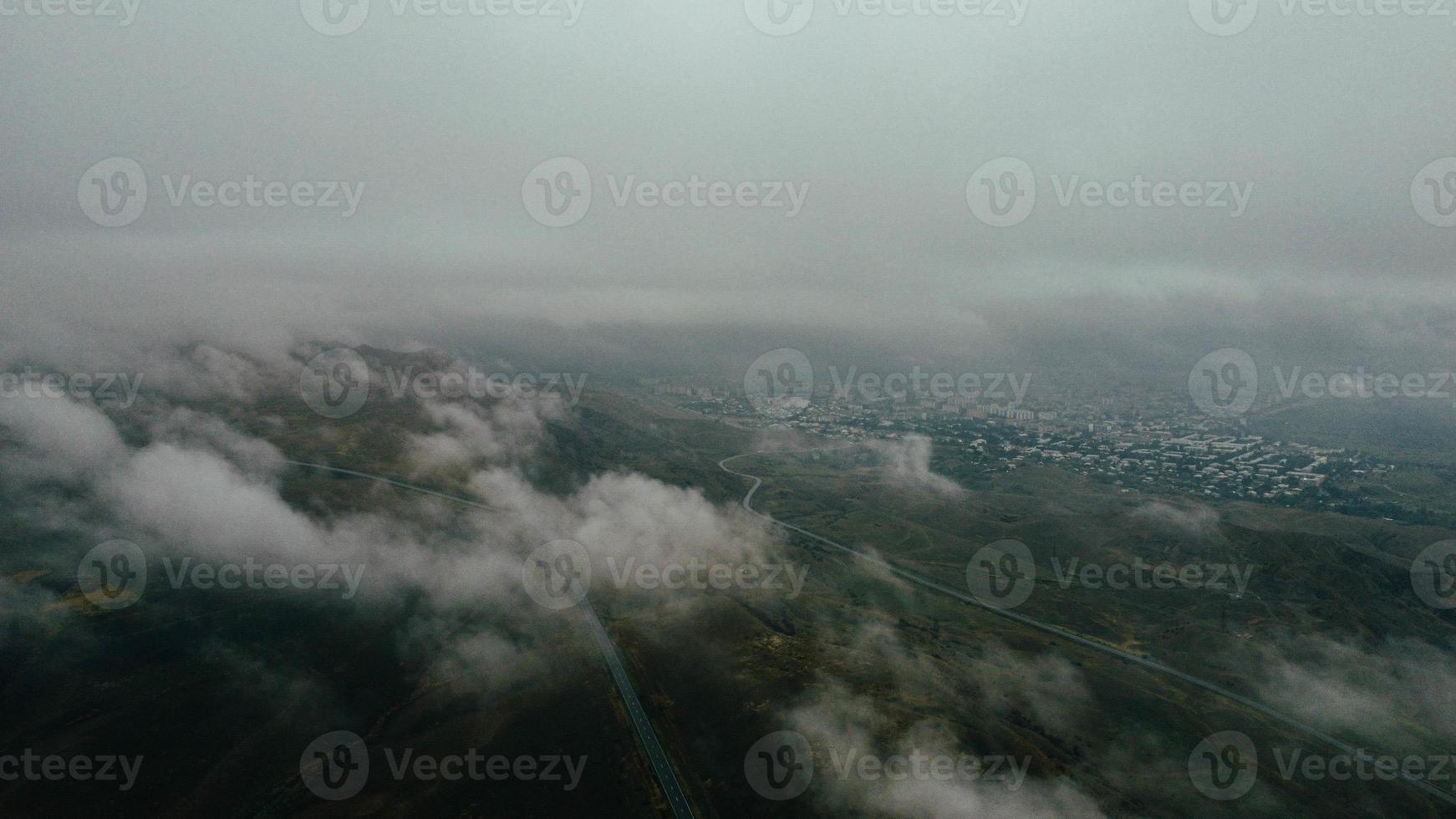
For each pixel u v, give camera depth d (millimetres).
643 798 126250
